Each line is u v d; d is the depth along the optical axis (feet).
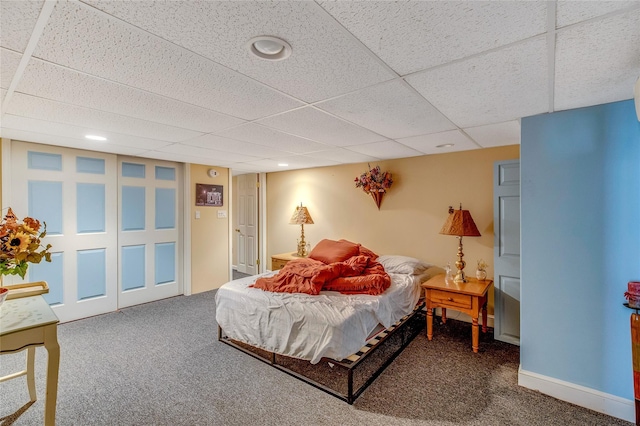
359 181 13.42
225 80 5.05
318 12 3.29
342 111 6.63
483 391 6.84
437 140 9.46
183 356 8.51
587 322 6.30
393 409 6.25
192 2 3.11
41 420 5.90
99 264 11.80
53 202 10.63
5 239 5.19
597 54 4.22
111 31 3.64
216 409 6.27
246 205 19.25
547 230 6.71
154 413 6.13
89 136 8.97
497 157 10.50
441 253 11.70
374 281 8.70
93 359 8.31
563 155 6.54
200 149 10.93
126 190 12.59
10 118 7.09
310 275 8.93
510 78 5.01
